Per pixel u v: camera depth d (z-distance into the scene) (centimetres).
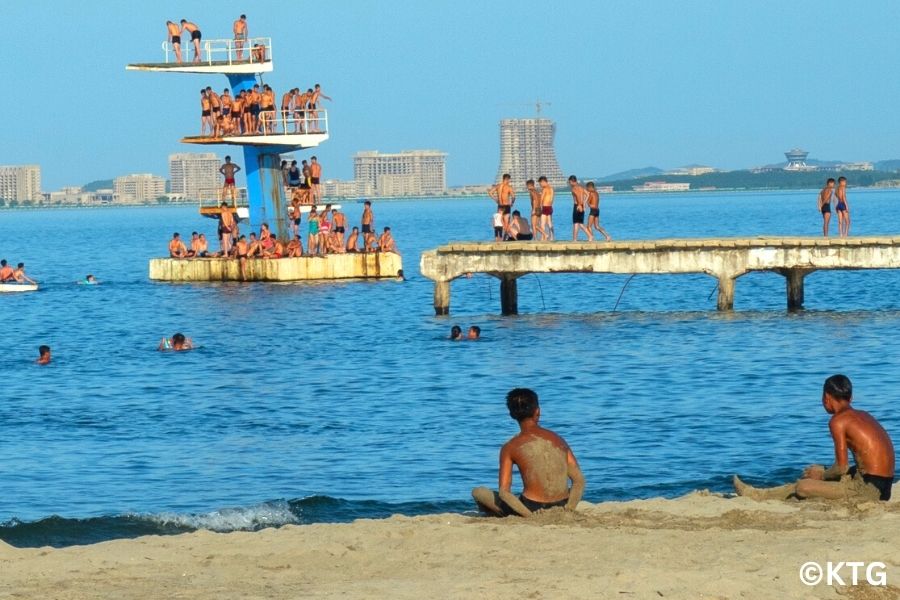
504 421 3997
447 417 4100
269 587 1848
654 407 4159
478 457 3444
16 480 3284
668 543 2023
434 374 5053
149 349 6166
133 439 3844
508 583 1817
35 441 3831
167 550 2097
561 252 6544
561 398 4403
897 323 6353
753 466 3244
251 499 3041
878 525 2120
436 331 6538
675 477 3141
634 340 5928
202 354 5928
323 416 4184
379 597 1766
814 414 3934
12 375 5325
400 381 4903
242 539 2172
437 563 1958
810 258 6341
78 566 1995
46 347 5725
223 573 1942
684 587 1775
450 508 2866
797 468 3198
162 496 3089
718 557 1930
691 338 5938
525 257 6650
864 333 5953
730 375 4794
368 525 2258
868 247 6259
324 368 5334
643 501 2447
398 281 9756
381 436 3800
